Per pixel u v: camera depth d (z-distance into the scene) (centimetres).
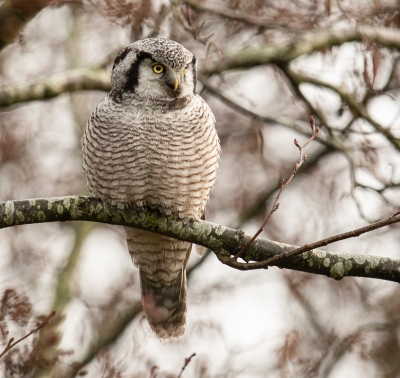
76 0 1034
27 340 873
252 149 1586
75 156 1686
